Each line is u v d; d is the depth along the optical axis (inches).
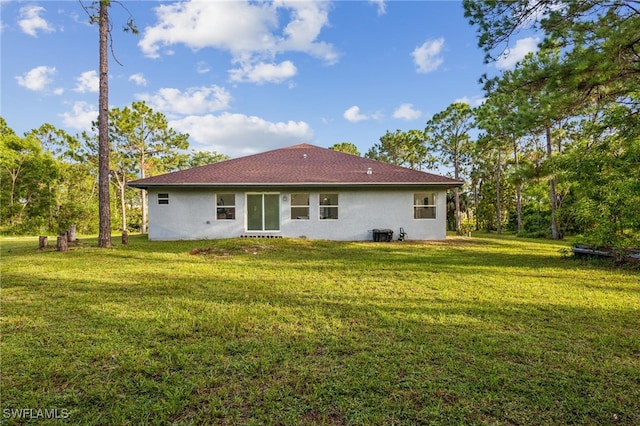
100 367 106.3
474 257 351.3
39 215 1029.2
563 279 240.7
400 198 530.9
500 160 984.9
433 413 83.5
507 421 81.0
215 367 106.4
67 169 1154.7
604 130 288.7
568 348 122.1
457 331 138.3
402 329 140.3
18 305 172.4
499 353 117.6
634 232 278.8
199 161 1536.7
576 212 320.5
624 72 232.7
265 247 409.4
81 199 1173.7
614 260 300.5
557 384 97.0
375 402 88.3
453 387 95.3
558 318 155.7
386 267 290.5
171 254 361.7
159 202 518.9
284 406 86.5
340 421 81.0
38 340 126.8
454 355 115.8
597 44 215.9
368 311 165.3
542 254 376.2
